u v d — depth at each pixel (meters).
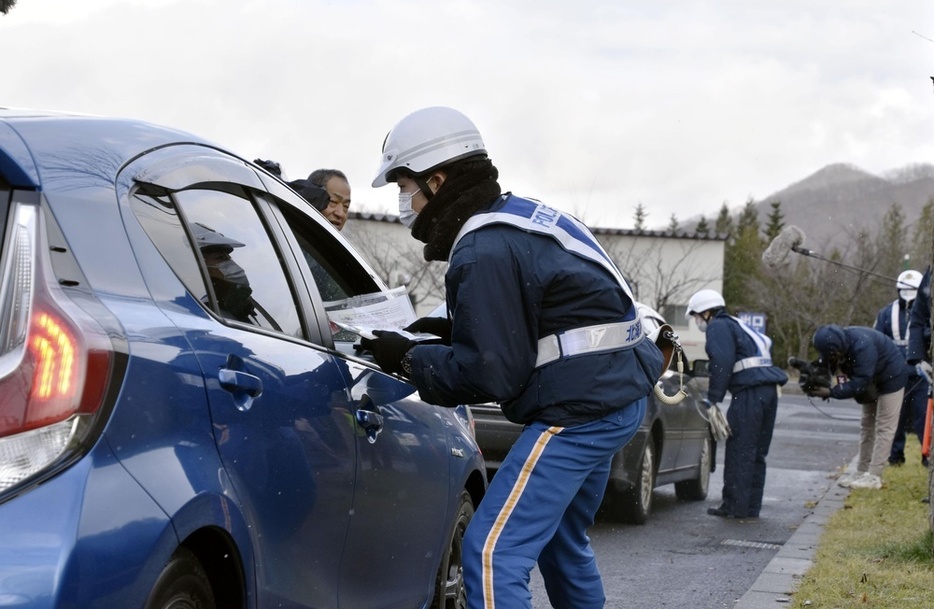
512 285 3.48
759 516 9.73
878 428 11.39
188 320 2.72
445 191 3.65
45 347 2.23
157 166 2.94
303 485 3.06
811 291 46.94
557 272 3.53
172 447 2.47
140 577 2.28
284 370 3.11
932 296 7.31
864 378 10.98
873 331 11.22
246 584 2.74
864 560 6.96
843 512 9.49
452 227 3.59
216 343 2.78
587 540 4.20
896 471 12.76
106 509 2.22
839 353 11.11
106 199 2.62
